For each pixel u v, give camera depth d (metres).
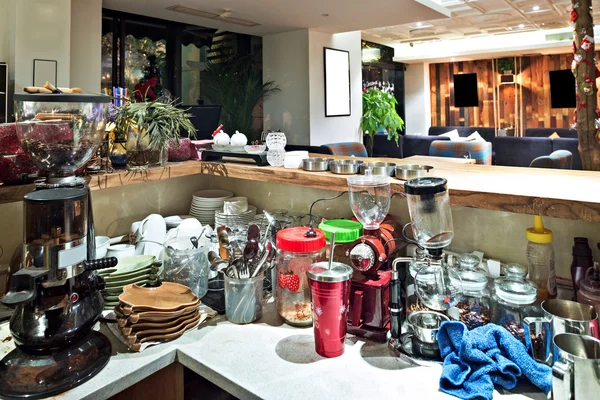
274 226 1.33
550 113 9.43
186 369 1.13
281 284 1.13
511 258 1.18
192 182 1.88
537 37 8.39
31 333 0.89
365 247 1.04
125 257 1.33
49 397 0.82
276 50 5.50
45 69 3.04
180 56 4.88
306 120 5.32
